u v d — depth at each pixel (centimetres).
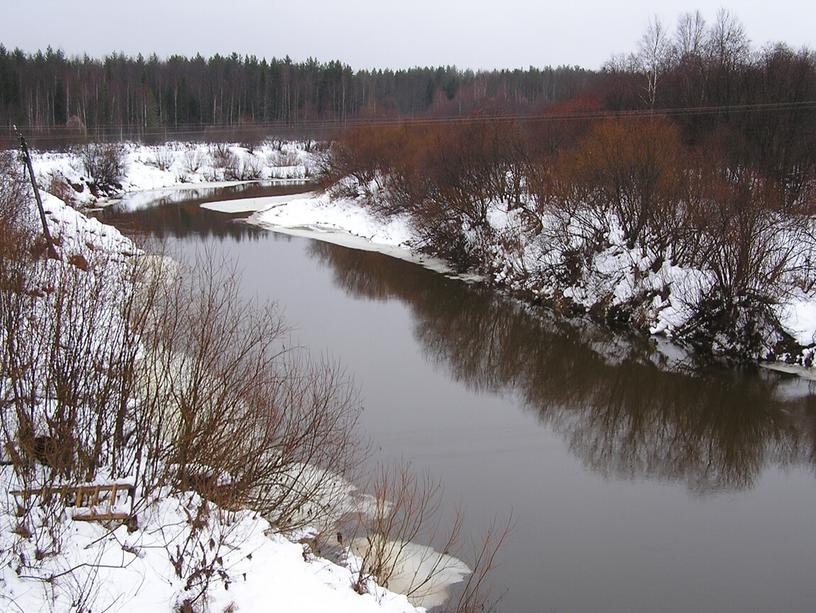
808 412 1875
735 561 1206
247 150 7912
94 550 691
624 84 4478
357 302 2759
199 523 761
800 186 2812
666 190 2509
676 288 2409
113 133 8006
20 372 784
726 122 3309
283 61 11012
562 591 1098
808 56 3903
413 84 11294
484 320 2631
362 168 4816
